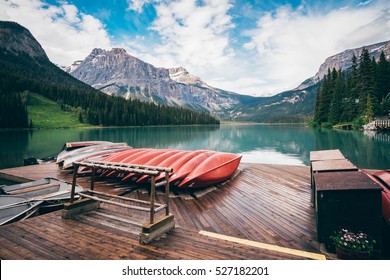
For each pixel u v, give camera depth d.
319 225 4.31
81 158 11.81
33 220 5.39
